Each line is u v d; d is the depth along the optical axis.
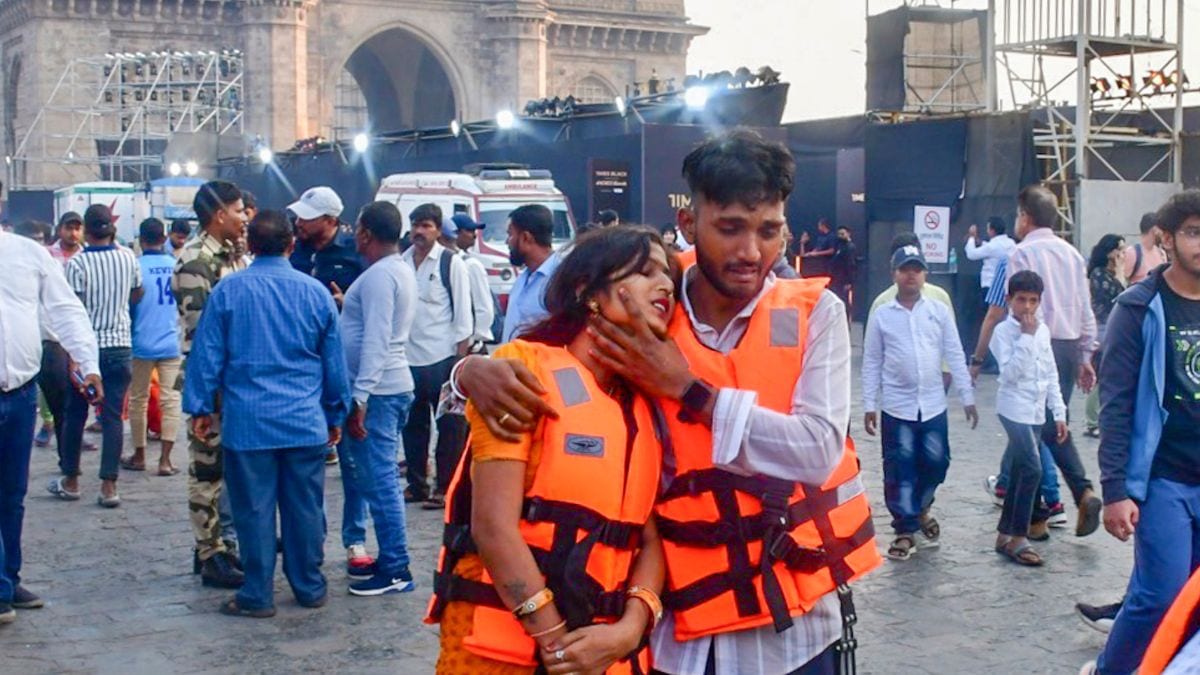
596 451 3.06
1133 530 5.24
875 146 22.62
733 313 3.32
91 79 49.12
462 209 23.45
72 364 7.50
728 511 3.20
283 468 7.29
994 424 14.06
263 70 49.00
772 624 3.24
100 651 6.69
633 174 25.86
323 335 7.17
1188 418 5.13
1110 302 12.67
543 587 3.01
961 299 20.67
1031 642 6.74
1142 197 19.50
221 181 8.59
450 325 9.82
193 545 8.93
